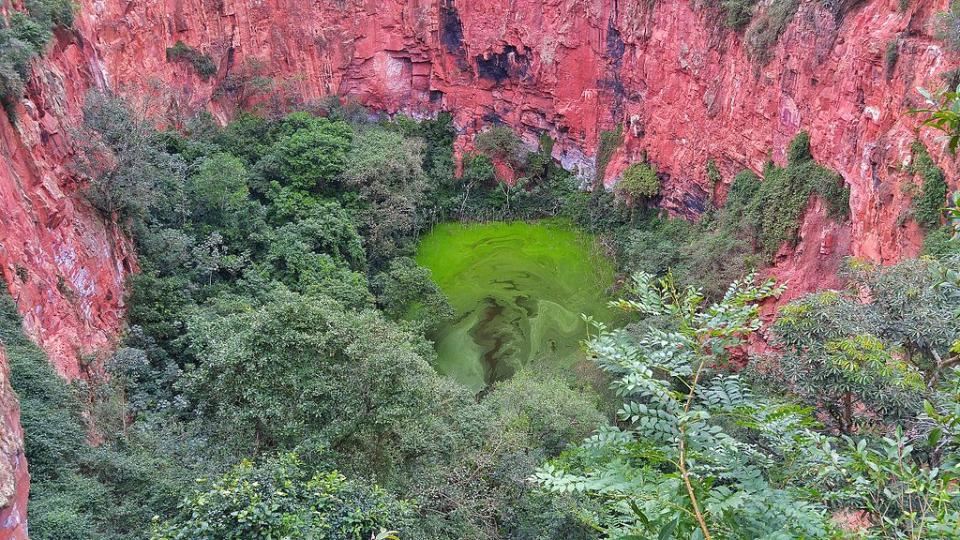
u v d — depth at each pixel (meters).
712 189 39.22
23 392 21.16
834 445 14.11
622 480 7.86
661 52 42.31
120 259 30.73
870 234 28.42
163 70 40.34
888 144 27.36
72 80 30.36
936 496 7.66
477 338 38.97
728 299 8.79
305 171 42.06
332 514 15.82
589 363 32.31
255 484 14.85
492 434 22.14
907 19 27.14
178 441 22.61
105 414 24.47
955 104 7.41
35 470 19.39
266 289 34.28
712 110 38.72
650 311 8.69
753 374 17.69
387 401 19.92
